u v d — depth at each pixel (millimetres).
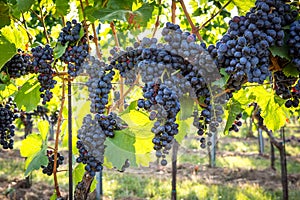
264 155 11438
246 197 6184
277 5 1342
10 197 5949
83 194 1658
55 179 1771
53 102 2617
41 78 1586
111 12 1511
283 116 1820
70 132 1625
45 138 1848
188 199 6160
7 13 1732
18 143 12289
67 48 1500
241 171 8695
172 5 1587
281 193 6543
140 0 1693
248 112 2523
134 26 1469
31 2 1654
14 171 7957
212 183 7367
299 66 1350
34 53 1579
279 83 1517
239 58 1282
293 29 1338
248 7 1628
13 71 1774
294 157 11266
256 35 1286
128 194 6184
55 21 2865
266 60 1332
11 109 2092
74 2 1986
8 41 1812
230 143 14359
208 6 3023
